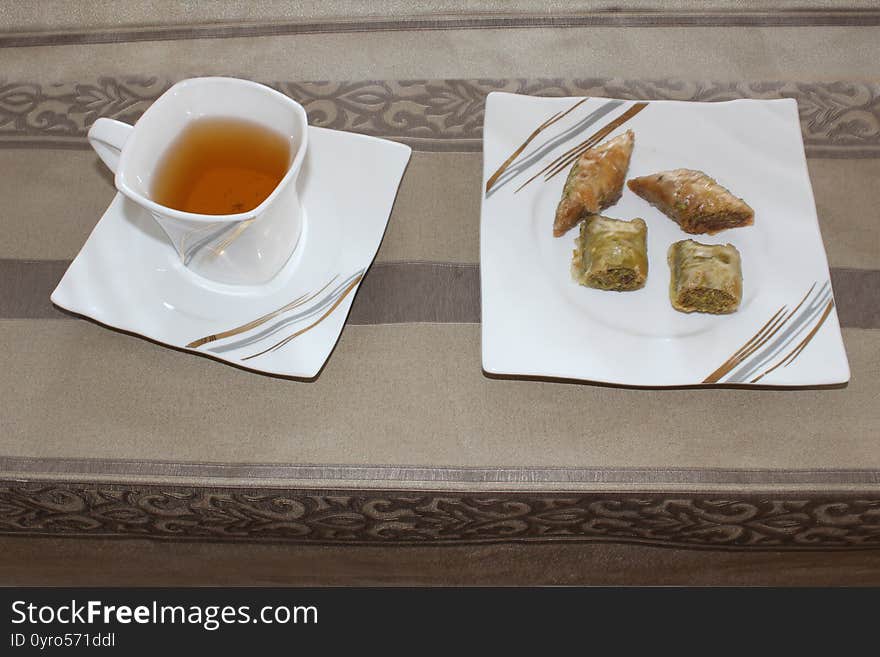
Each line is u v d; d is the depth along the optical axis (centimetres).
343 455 66
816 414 67
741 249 71
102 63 86
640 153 75
